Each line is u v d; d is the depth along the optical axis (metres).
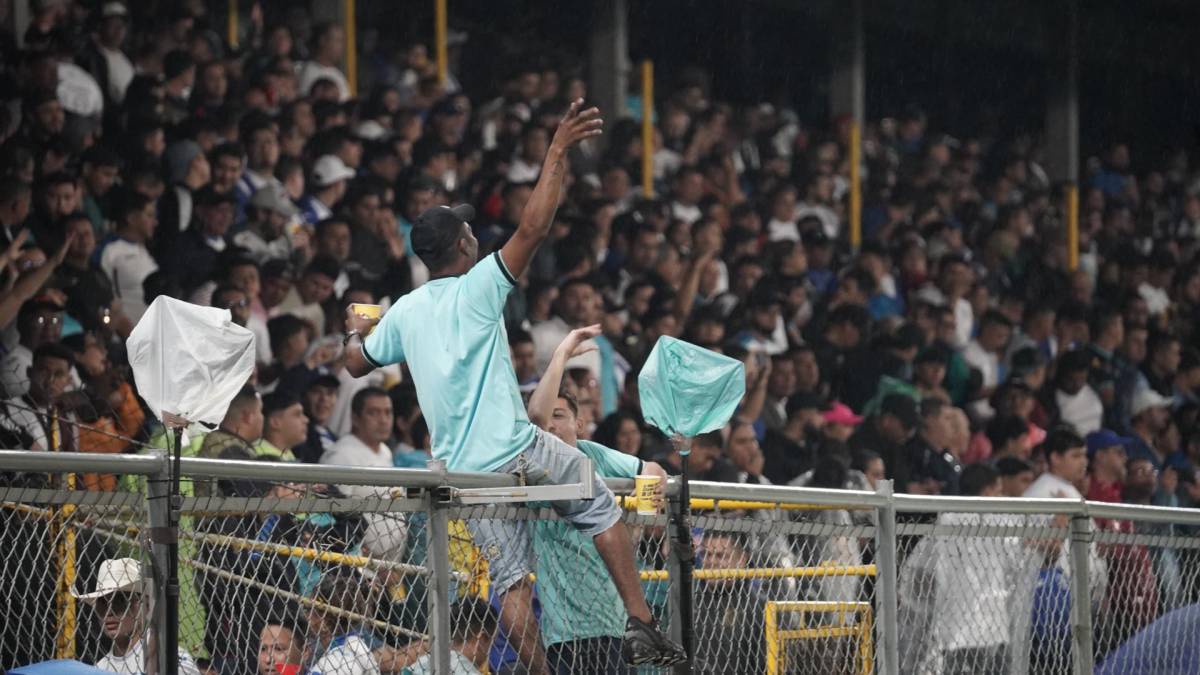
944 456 41.72
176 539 14.76
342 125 45.41
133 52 45.06
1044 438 47.09
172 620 14.68
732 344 42.84
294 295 38.62
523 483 17.31
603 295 44.94
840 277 53.25
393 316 18.44
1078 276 62.59
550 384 19.02
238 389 15.39
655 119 61.47
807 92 70.31
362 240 41.50
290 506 15.64
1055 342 57.19
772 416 44.31
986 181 68.25
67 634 17.36
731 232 52.47
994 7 73.81
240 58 48.72
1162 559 24.88
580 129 17.64
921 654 21.34
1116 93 80.00
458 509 16.80
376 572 16.59
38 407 27.48
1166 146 81.12
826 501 19.28
